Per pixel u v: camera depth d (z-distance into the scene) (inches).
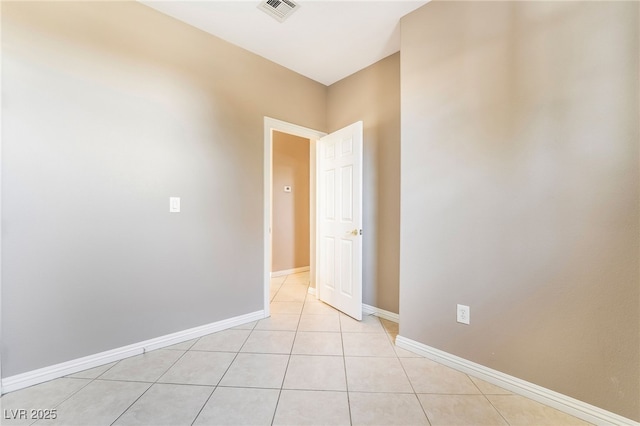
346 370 67.1
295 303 118.3
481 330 63.8
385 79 102.0
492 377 61.8
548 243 54.8
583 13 50.6
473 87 64.6
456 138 67.6
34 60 59.8
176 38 80.3
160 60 77.4
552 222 54.2
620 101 47.4
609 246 48.6
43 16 60.7
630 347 47.1
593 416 50.1
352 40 91.3
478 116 63.9
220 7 75.8
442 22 70.2
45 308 61.6
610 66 48.2
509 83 59.2
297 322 97.7
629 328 47.1
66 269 64.0
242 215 95.9
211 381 62.3
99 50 67.7
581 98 50.9
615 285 48.2
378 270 104.4
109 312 69.9
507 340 60.1
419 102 75.0
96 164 67.4
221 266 90.7
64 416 51.2
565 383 53.2
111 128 69.5
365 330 91.0
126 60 71.7
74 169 64.6
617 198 47.8
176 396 57.1
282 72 107.3
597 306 49.9
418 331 75.5
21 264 58.9
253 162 98.8
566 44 52.4
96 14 67.3
